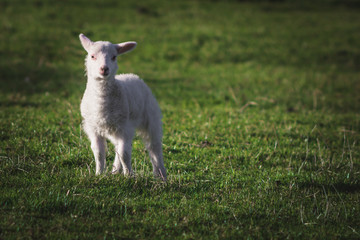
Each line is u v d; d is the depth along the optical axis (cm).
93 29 3009
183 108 1645
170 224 666
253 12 4097
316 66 2738
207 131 1279
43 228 619
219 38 3164
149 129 918
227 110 1609
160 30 3222
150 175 870
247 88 2098
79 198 707
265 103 1791
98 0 3850
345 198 822
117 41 2814
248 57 2856
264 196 799
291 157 1063
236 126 1346
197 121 1402
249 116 1505
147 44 2909
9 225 612
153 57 2712
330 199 804
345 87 2248
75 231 623
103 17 3366
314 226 697
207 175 908
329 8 4656
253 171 958
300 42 3225
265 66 2677
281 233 666
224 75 2402
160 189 784
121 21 3328
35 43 2616
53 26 2978
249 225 681
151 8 3844
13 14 3170
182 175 893
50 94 1688
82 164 914
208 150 1095
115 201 719
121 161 810
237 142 1191
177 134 1222
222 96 1886
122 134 816
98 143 829
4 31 2780
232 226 674
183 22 3497
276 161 1038
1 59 2289
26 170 841
